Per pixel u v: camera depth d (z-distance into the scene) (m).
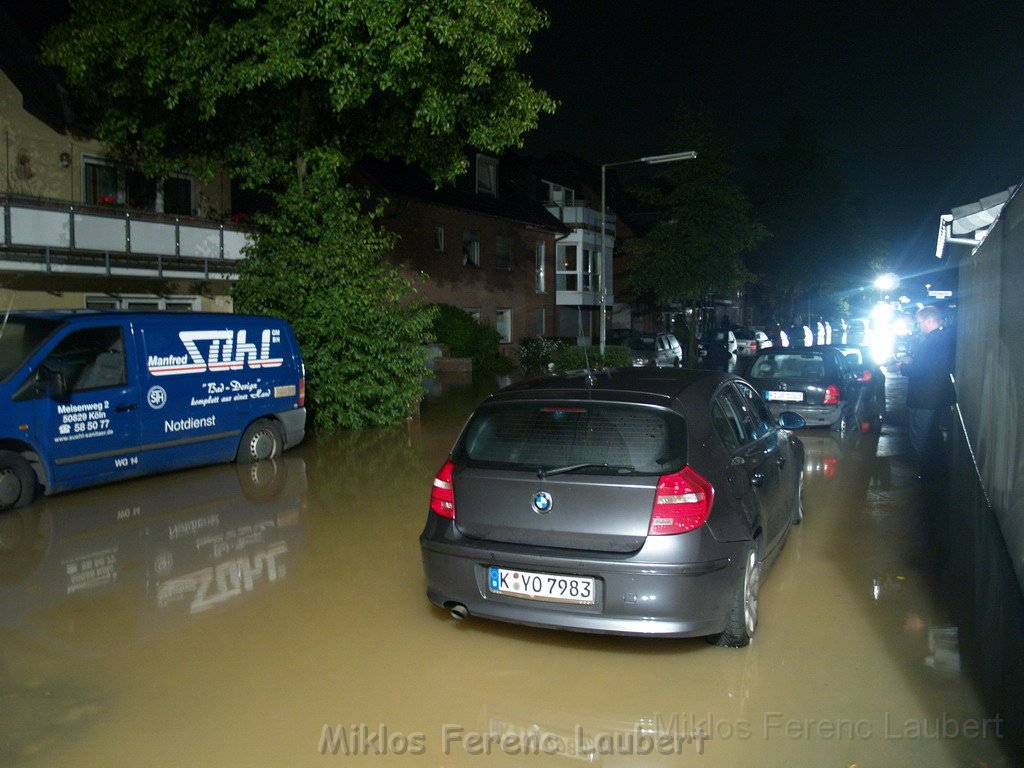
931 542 7.24
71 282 15.99
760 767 3.62
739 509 4.88
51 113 16.44
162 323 9.54
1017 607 5.60
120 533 7.46
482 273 34.94
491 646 4.97
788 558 6.77
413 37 12.76
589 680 4.49
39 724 4.03
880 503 8.75
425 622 5.36
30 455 8.41
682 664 4.69
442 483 5.03
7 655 4.85
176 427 9.62
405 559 6.72
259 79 12.98
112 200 16.95
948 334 9.59
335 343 13.48
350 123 15.95
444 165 16.59
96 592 5.92
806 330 39.72
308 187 14.07
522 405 5.09
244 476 10.02
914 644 4.95
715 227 33.50
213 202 19.78
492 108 15.27
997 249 8.72
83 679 4.53
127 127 15.26
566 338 37.19
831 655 4.79
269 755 3.74
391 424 14.35
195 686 4.44
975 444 11.13
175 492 9.11
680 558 4.45
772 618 5.39
